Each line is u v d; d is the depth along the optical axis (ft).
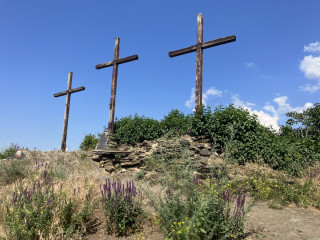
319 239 13.32
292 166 26.61
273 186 21.13
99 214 15.58
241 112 28.71
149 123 36.76
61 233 13.14
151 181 22.44
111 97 42.91
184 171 14.56
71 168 26.68
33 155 29.89
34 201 14.12
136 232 14.03
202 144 27.63
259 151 27.20
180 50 34.76
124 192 15.49
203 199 12.66
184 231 11.50
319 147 31.12
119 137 40.04
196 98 32.14
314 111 46.03
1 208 14.87
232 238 12.78
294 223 15.55
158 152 26.40
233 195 19.26
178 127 33.27
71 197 15.80
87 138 47.24
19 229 12.34
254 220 15.62
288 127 45.03
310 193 20.72
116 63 43.91
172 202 13.38
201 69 32.81
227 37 31.14
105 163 30.14
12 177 21.49
